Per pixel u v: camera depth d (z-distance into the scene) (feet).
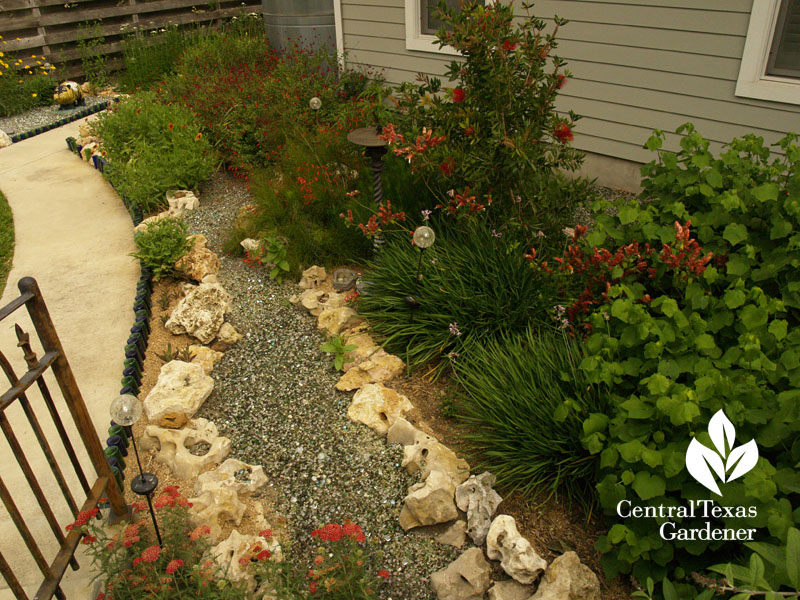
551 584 7.25
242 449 10.04
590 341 8.75
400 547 8.34
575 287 11.34
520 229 12.35
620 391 8.79
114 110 23.49
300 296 13.53
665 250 9.38
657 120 16.60
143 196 18.20
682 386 7.29
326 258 14.75
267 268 14.90
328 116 21.12
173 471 9.57
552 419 8.89
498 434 9.30
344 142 17.30
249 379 11.56
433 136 12.29
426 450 9.32
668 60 15.81
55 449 10.39
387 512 8.84
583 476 8.66
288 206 15.92
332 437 10.15
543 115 12.28
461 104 12.60
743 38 14.39
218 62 26.40
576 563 7.50
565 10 17.31
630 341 8.29
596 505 8.50
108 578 7.35
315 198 15.55
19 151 24.70
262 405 10.93
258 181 17.51
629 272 10.27
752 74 14.48
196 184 19.10
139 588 7.08
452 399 10.44
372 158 13.43
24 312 14.30
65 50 31.68
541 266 11.51
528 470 8.66
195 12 35.19
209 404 10.98
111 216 18.89
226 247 15.51
